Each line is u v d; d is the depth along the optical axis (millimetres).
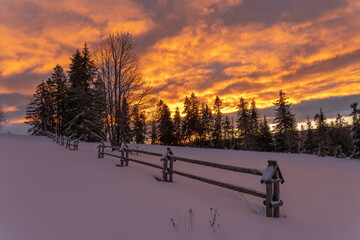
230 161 14555
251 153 21984
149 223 3383
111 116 19516
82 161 11016
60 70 49344
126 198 4680
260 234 3250
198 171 10203
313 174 10188
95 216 3574
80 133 34469
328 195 6414
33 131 54562
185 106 62375
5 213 3568
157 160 14102
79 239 2764
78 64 36281
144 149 21781
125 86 19719
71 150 18297
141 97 20125
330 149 60750
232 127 70312
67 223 3254
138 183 6297
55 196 4625
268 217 4059
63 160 10930
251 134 60719
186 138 64562
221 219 3787
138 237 2887
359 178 9219
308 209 5074
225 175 9352
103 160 12273
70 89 36844
